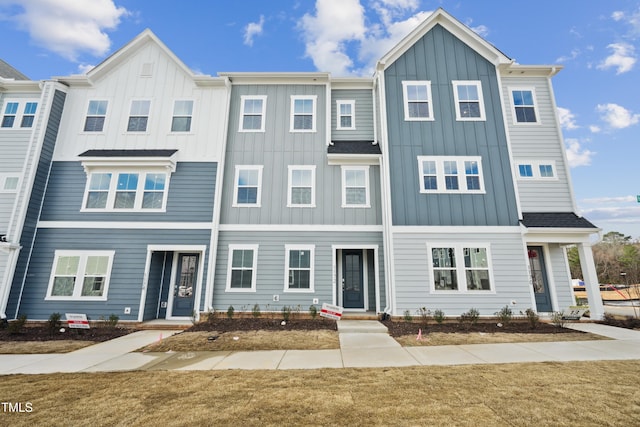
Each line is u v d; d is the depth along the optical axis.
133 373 5.19
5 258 9.62
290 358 6.04
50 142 11.08
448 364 5.50
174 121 11.62
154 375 5.04
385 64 11.43
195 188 11.03
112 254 10.34
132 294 10.09
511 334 7.88
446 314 9.52
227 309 10.30
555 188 11.13
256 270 10.65
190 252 11.31
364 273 11.43
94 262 10.28
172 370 5.34
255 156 11.63
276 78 12.12
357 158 11.35
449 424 3.23
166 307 10.92
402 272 9.87
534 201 11.03
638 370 4.98
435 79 11.37
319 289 10.50
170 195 10.91
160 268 11.12
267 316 10.20
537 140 11.52
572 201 10.98
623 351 6.28
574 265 32.44
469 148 10.78
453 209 10.30
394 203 10.40
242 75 11.92
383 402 3.80
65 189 10.84
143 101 11.76
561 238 9.94
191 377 4.89
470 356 6.02
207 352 6.60
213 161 11.28
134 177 10.98
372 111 12.80
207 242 10.59
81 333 8.77
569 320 9.20
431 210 10.30
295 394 4.10
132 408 3.71
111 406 3.78
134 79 11.91
